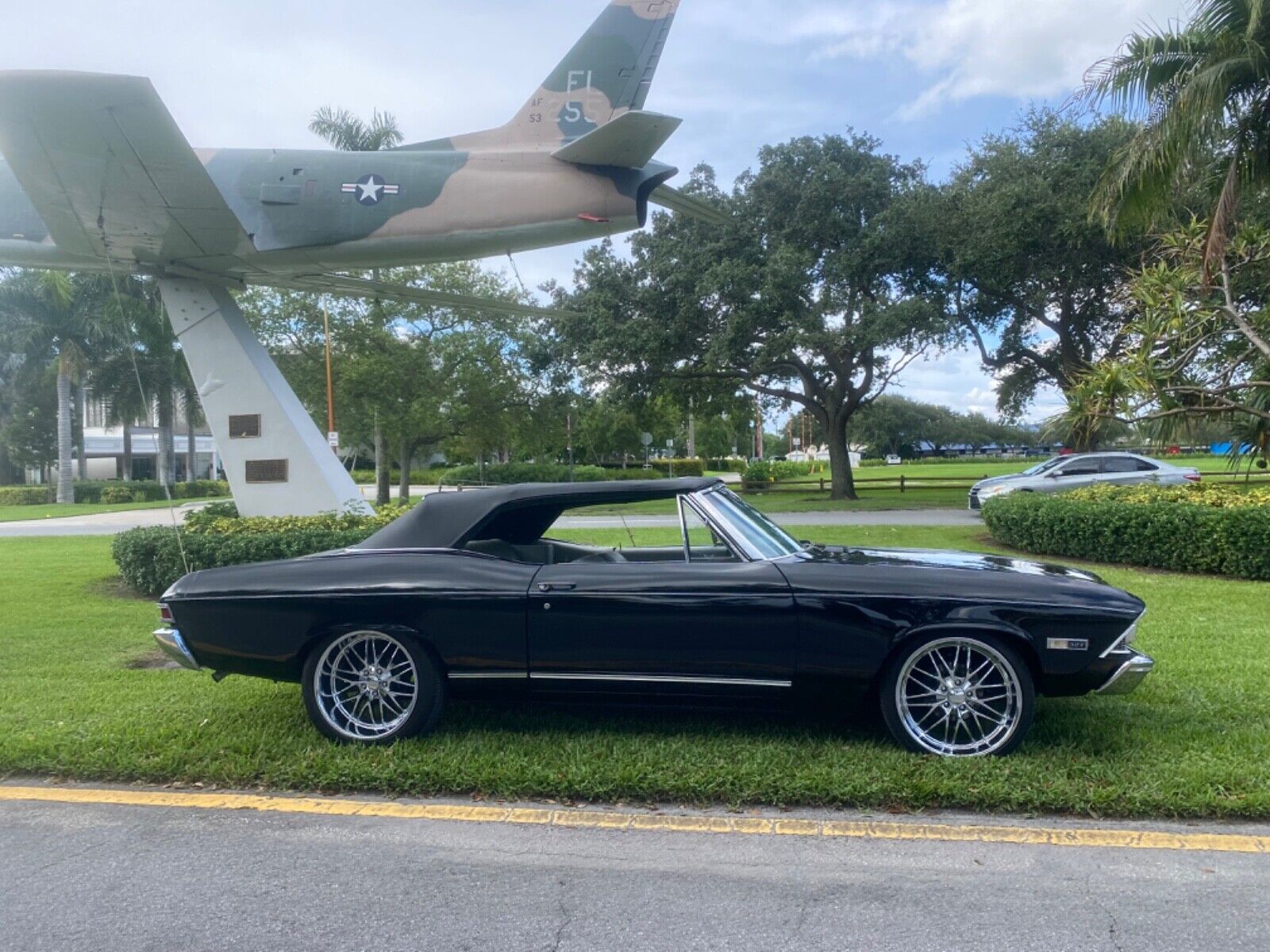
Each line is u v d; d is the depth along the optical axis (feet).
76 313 124.88
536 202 35.14
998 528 47.32
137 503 137.80
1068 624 14.48
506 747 15.55
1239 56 36.88
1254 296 46.62
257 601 16.07
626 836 12.80
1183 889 11.03
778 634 14.85
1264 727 16.19
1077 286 76.74
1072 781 13.62
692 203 37.45
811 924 10.38
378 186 35.50
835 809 13.52
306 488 38.83
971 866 11.69
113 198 32.60
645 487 16.76
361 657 16.17
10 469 176.76
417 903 11.05
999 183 76.43
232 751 15.66
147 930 10.52
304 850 12.52
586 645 15.21
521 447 120.06
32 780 15.29
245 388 38.99
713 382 100.73
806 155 86.22
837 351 83.51
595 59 36.32
